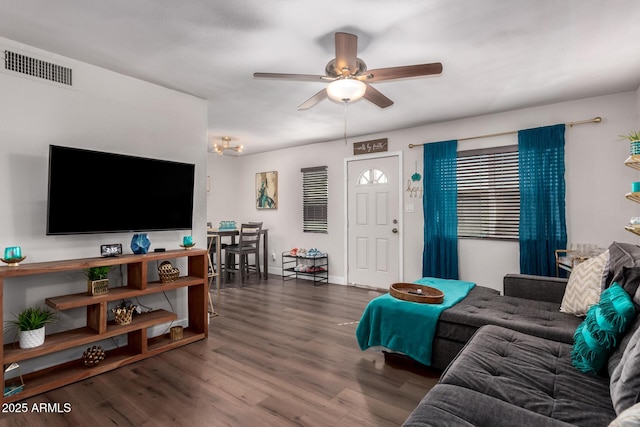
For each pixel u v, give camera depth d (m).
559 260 3.46
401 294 2.63
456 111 3.92
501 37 2.26
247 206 6.89
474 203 4.18
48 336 2.35
